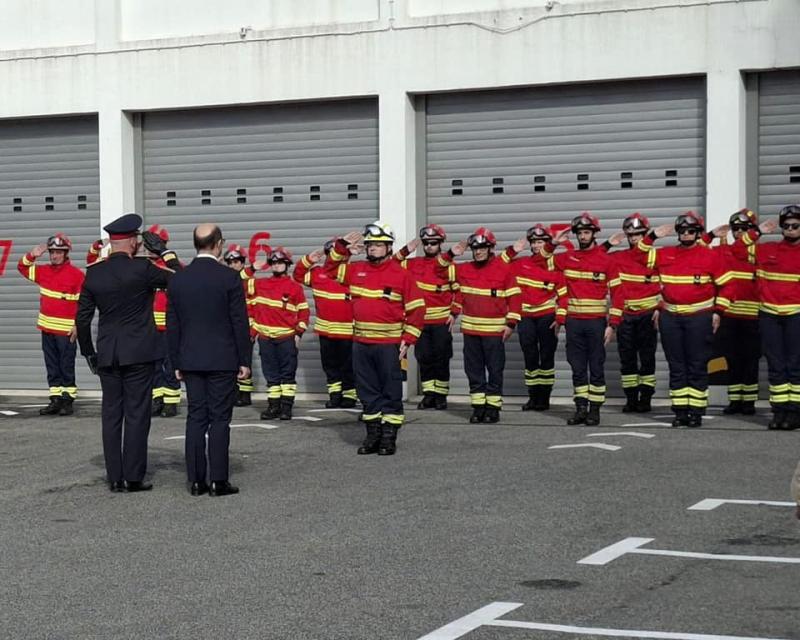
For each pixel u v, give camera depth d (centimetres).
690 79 1582
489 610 635
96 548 802
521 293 1431
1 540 832
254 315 1492
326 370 1623
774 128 1556
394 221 1700
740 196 1548
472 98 1689
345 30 1716
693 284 1312
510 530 830
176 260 1038
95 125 1883
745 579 691
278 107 1784
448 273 1560
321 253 1230
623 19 1582
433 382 1585
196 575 722
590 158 1634
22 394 1911
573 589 676
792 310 1292
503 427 1373
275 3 1764
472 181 1694
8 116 1895
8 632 611
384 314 1172
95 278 1004
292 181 1781
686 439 1238
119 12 1839
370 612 636
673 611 629
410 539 808
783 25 1515
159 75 1816
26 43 1906
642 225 1423
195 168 1834
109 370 1008
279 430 1370
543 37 1620
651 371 1490
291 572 725
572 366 1392
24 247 1925
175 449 1232
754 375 1455
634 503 913
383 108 1700
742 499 923
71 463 1162
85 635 604
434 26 1670
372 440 1188
